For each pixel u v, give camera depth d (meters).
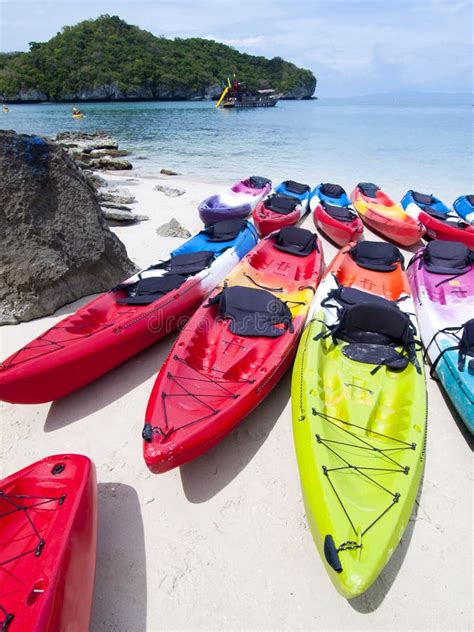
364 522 2.67
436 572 2.92
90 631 2.58
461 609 2.74
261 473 3.60
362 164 15.91
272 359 4.13
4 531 2.73
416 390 3.80
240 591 2.80
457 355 4.39
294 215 8.67
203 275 5.76
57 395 4.12
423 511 3.32
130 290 5.50
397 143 20.72
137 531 3.14
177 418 3.39
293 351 4.61
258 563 2.95
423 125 30.81
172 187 12.34
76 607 2.27
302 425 3.41
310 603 2.75
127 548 3.03
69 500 2.68
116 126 31.80
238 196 10.38
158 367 4.86
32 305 5.38
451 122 33.50
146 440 3.12
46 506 2.77
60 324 4.57
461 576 2.91
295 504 3.36
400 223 8.06
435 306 5.46
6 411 4.19
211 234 7.43
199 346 4.48
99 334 4.31
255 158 17.73
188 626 2.63
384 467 3.15
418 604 2.76
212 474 3.58
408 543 3.09
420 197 9.83
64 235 5.71
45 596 2.14
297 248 6.94
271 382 4.07
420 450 3.20
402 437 3.37
